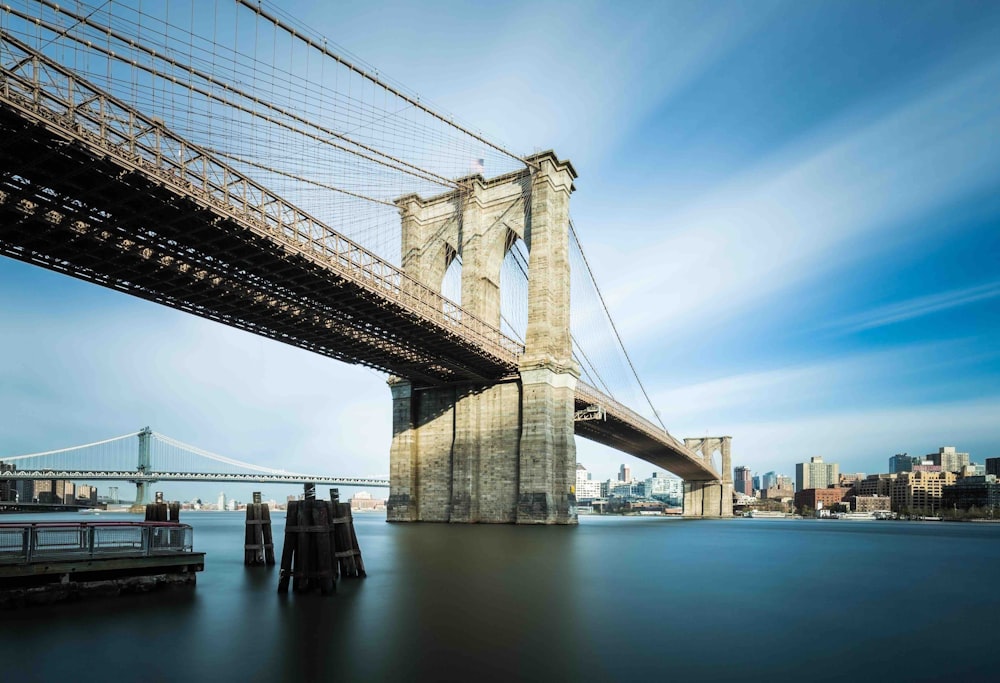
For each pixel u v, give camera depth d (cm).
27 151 2761
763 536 5719
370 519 10338
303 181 4603
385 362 6362
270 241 3666
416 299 5200
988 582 2356
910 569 2814
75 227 3347
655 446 11269
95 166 2842
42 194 3031
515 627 1421
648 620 1514
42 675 1056
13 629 1359
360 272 4506
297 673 1079
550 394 6594
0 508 13262
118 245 3547
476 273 7375
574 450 6894
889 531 8000
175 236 3512
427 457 7238
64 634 1321
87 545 1727
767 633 1400
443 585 2008
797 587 2120
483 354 6162
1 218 3200
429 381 7075
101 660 1141
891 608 1738
